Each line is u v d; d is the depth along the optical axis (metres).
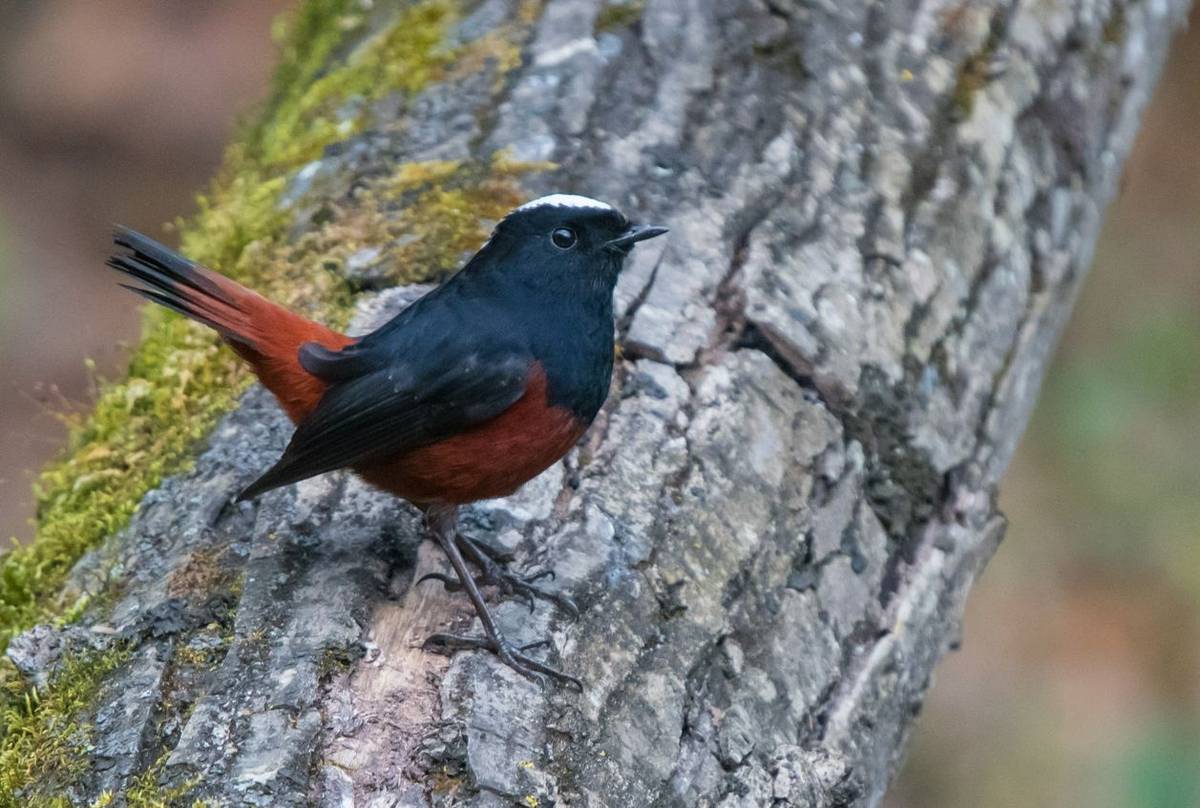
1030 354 9.46
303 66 10.68
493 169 8.59
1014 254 9.43
